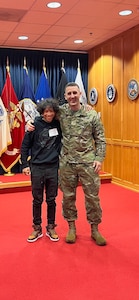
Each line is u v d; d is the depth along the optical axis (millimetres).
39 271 2742
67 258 2992
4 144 6371
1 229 3789
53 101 3285
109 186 6258
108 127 6699
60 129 3391
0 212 4488
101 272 2713
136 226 3873
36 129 3332
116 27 5676
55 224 3611
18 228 3824
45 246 3273
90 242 3371
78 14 4926
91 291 2416
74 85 3189
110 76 6535
